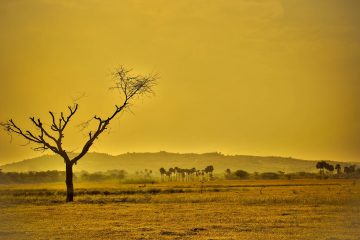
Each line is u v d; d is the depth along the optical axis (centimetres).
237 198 6675
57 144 6981
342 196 6700
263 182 15362
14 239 3300
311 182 14162
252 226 3759
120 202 6569
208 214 4653
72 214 4872
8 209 5534
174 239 3191
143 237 3288
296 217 4291
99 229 3706
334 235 3319
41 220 4359
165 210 5172
